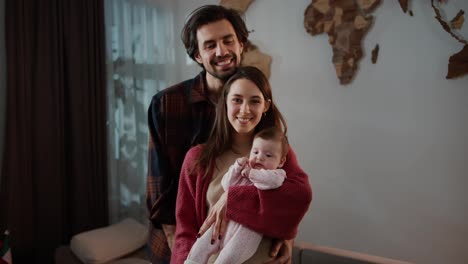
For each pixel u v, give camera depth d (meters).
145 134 2.87
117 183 2.79
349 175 2.37
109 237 2.30
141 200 2.89
